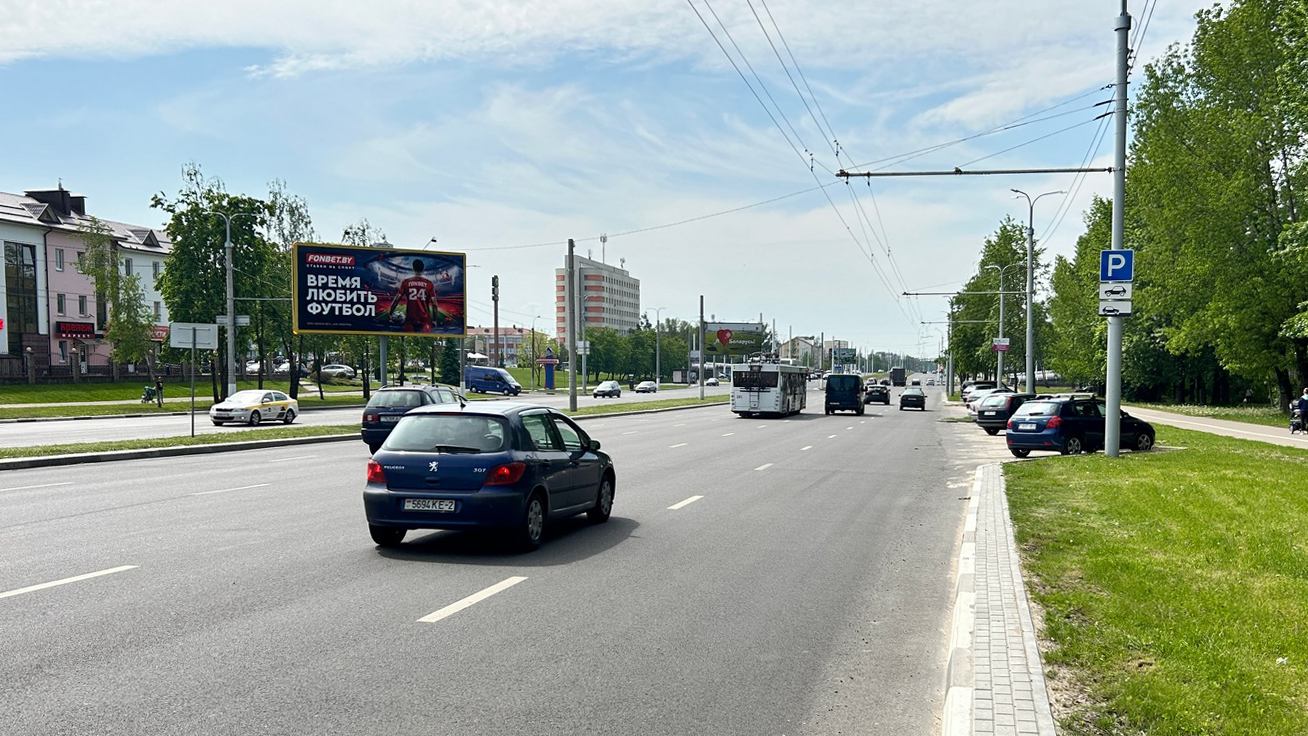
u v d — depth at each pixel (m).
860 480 15.95
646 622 6.27
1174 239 40.56
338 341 60.66
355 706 4.51
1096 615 5.97
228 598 6.71
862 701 4.82
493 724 4.32
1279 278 36.03
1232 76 37.84
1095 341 59.59
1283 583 6.89
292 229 62.59
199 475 15.88
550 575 7.75
